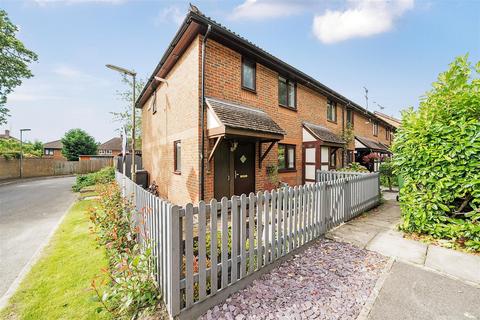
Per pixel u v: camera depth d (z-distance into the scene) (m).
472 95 3.97
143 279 2.60
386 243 4.11
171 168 8.38
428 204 4.28
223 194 6.69
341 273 3.12
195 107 6.24
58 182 18.61
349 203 5.64
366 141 15.62
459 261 3.38
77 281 3.05
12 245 4.62
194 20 5.57
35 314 2.42
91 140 38.59
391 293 2.62
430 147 4.30
